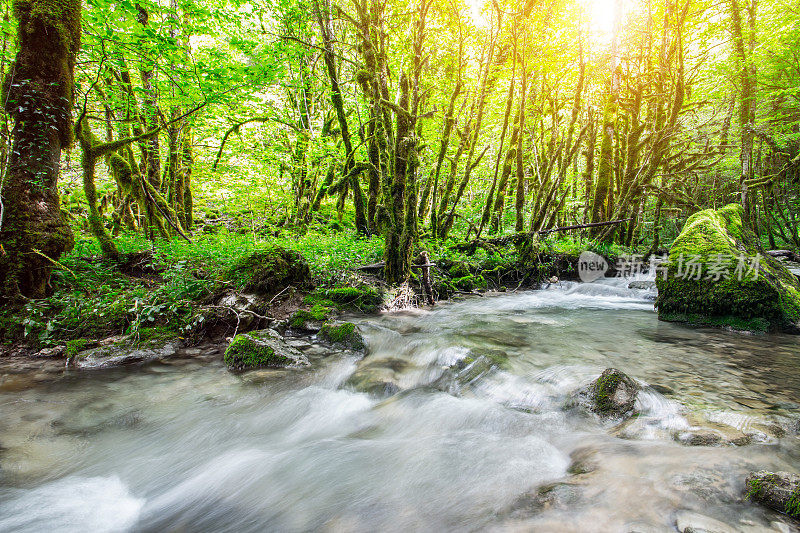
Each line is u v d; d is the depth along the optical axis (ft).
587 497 6.57
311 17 31.55
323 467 8.59
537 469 7.82
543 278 35.22
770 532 5.51
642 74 40.24
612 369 10.52
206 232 41.78
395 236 24.12
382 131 25.32
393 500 7.32
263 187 45.62
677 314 19.92
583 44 39.86
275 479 8.30
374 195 33.86
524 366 13.29
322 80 38.37
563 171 36.96
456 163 38.17
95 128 33.76
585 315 22.61
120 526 7.06
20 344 14.75
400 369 14.24
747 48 33.58
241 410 11.48
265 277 19.53
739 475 6.84
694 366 12.89
